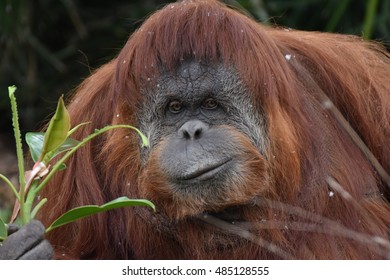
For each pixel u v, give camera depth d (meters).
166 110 5.39
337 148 5.80
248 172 5.22
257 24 5.70
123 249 6.05
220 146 5.15
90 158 6.00
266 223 5.50
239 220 5.52
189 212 5.26
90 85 6.39
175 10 5.47
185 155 5.10
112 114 5.89
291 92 5.53
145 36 5.44
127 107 5.54
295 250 5.60
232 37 5.38
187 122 5.19
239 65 5.34
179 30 5.36
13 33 10.70
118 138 5.62
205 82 5.32
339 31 10.40
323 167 5.65
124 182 5.75
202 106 5.36
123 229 5.96
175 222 5.57
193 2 5.57
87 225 6.02
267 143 5.42
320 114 5.82
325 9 10.30
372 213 5.82
